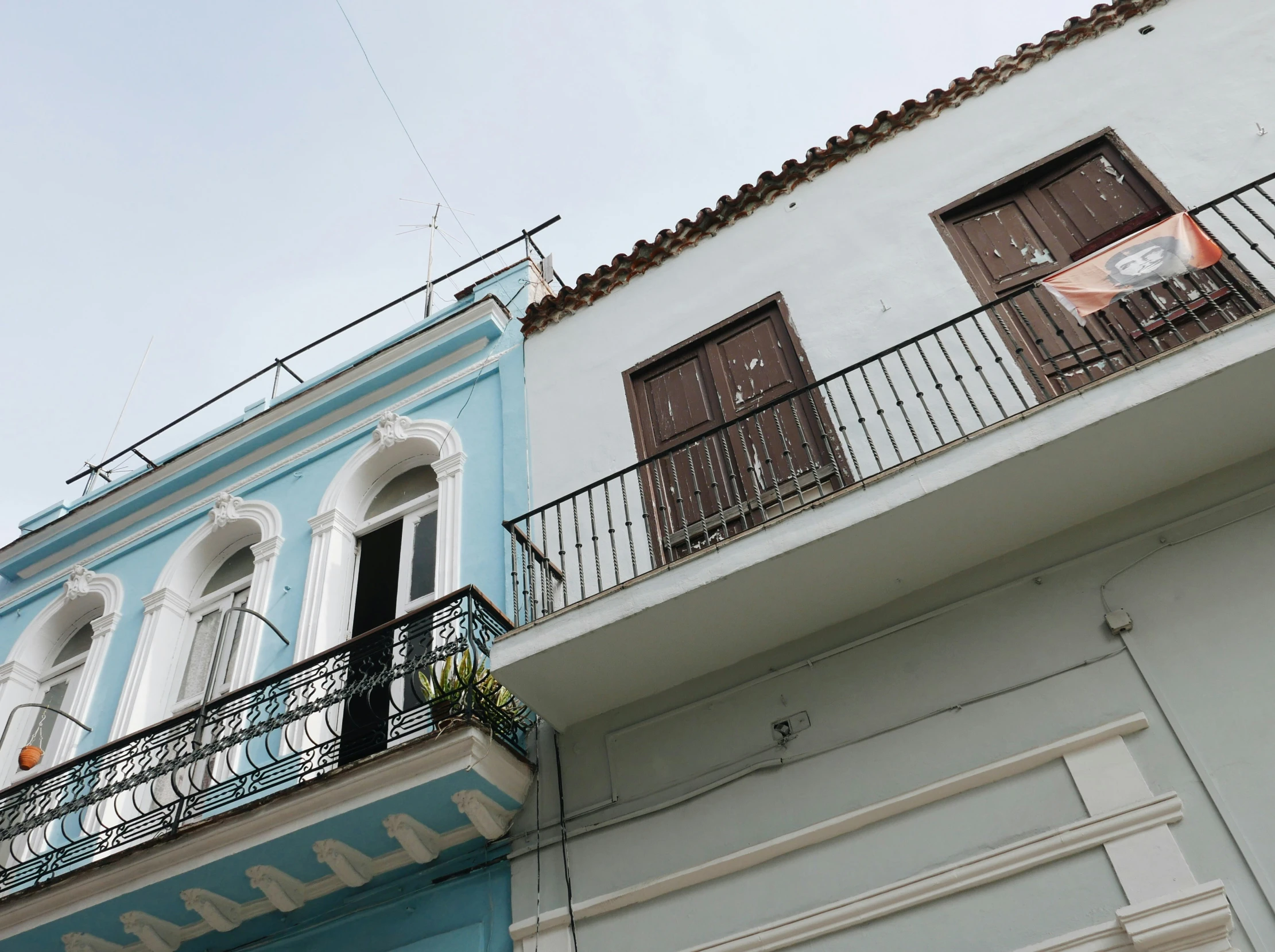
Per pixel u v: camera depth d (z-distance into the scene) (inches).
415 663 222.4
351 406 361.1
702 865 195.6
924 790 184.5
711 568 204.5
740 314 294.4
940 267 268.5
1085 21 289.9
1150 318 232.2
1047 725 183.9
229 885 230.8
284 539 329.1
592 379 310.0
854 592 212.1
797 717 208.8
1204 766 167.6
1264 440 193.0
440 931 215.8
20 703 355.9
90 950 241.9
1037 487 195.8
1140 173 255.6
